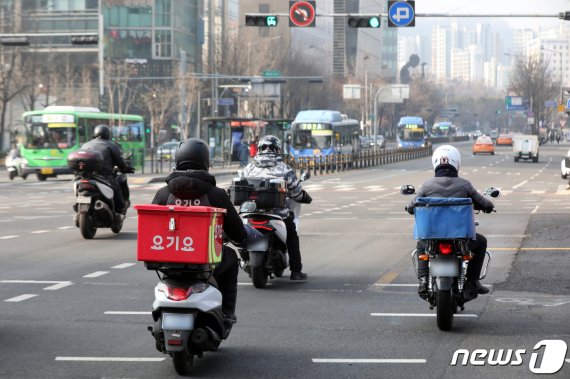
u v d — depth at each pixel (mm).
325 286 32938
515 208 72562
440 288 24281
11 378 19797
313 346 22969
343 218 63781
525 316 26922
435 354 22078
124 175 51438
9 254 42406
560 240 48062
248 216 32031
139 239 19734
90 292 31344
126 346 22875
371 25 83562
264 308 28406
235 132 177375
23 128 131625
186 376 20016
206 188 20969
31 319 26359
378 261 40188
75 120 131875
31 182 124812
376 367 20812
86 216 48625
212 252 19781
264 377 19969
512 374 20172
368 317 26891
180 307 19578
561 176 132750
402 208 73875
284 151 183625
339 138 174000
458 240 24594
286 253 33188
